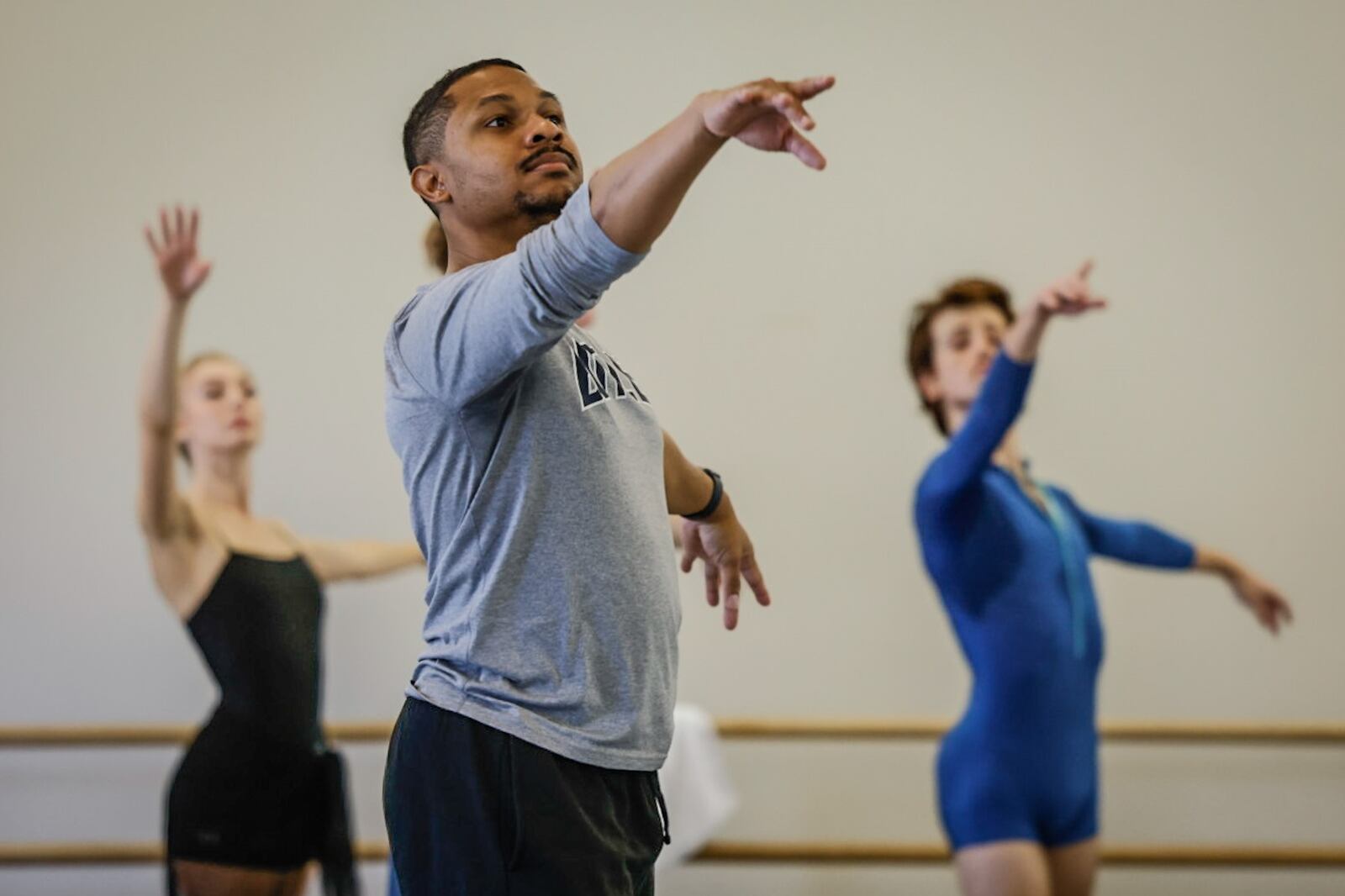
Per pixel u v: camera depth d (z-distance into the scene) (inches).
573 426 97.0
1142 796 282.8
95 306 291.3
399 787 95.0
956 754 236.7
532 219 106.5
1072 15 303.4
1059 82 301.7
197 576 238.4
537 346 89.7
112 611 283.1
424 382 95.0
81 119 296.0
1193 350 295.4
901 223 297.6
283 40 299.4
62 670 281.3
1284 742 277.4
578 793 92.9
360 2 301.0
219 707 235.5
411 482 99.3
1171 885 279.4
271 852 231.1
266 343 290.8
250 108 297.4
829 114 300.2
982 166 299.4
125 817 278.4
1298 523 291.4
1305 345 295.7
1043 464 292.4
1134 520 276.4
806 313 294.8
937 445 290.7
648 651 97.8
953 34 302.5
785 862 270.2
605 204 85.7
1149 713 286.0
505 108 108.0
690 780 242.2
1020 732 231.3
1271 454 293.0
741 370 293.1
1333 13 302.8
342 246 294.5
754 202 297.6
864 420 291.9
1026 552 237.6
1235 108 301.3
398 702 281.6
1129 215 298.5
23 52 297.3
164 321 230.5
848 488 290.5
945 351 265.1
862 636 287.1
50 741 269.4
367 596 284.7
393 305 293.0
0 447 287.0
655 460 104.5
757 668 286.2
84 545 284.8
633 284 295.1
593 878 91.7
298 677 239.9
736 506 290.0
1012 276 296.8
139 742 270.7
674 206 86.4
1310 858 269.3
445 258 178.9
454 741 93.2
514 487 95.2
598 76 299.7
